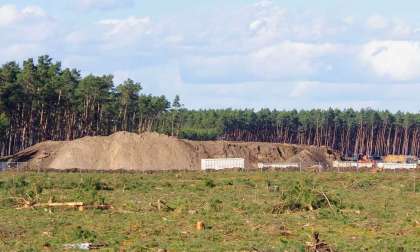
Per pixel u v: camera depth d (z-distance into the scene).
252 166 148.88
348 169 135.12
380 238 47.06
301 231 50.00
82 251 41.53
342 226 53.03
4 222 55.25
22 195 72.69
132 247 42.50
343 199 74.06
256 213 61.84
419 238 46.78
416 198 78.88
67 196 73.94
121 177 107.75
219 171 126.94
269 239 46.19
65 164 138.25
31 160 141.88
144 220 56.84
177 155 142.88
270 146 162.88
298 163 150.12
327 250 41.47
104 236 47.25
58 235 47.62
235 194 83.25
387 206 68.44
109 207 65.88
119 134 145.75
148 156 140.88
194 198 77.44
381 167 140.50
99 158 140.25
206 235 47.84
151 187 92.38
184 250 41.62
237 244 43.97
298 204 62.91
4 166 129.75
